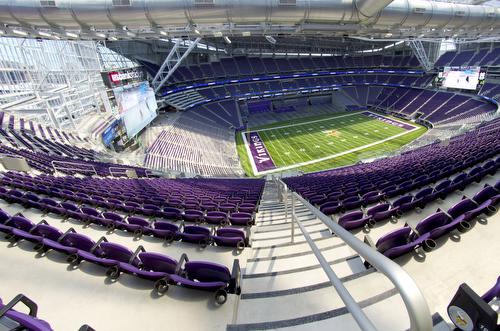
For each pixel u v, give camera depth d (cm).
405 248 380
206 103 4478
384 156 2520
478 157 978
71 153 1667
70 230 512
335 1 1116
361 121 4300
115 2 1066
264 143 3597
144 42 3706
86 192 961
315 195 955
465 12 1416
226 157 3094
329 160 2962
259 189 1402
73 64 2273
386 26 1333
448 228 427
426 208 630
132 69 3003
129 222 649
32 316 263
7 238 511
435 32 1555
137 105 2581
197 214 761
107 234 623
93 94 2570
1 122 1755
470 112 3553
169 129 3197
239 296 353
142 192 1052
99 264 432
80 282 397
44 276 414
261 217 893
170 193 1096
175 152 2744
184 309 338
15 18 1085
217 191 1266
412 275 373
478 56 4225
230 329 287
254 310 329
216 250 548
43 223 548
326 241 552
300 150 3288
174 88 4150
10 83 1725
